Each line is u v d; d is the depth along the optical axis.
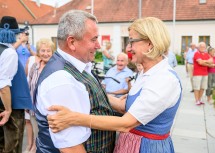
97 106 1.67
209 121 6.34
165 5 28.39
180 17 27.22
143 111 1.66
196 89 7.96
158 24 1.73
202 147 4.75
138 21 1.77
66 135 1.50
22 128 3.14
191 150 4.61
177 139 5.14
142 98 1.67
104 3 30.42
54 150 1.59
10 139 3.05
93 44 1.64
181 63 24.45
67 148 1.50
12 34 2.92
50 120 1.48
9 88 2.85
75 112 1.51
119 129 1.63
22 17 35.03
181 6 27.91
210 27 26.42
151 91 1.67
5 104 2.87
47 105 1.52
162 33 1.72
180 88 1.78
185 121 6.32
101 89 1.77
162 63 1.76
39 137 1.66
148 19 1.75
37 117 1.64
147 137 1.80
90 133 1.60
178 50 27.28
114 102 2.04
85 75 1.68
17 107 3.01
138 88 1.81
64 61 1.62
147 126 1.79
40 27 31.62
